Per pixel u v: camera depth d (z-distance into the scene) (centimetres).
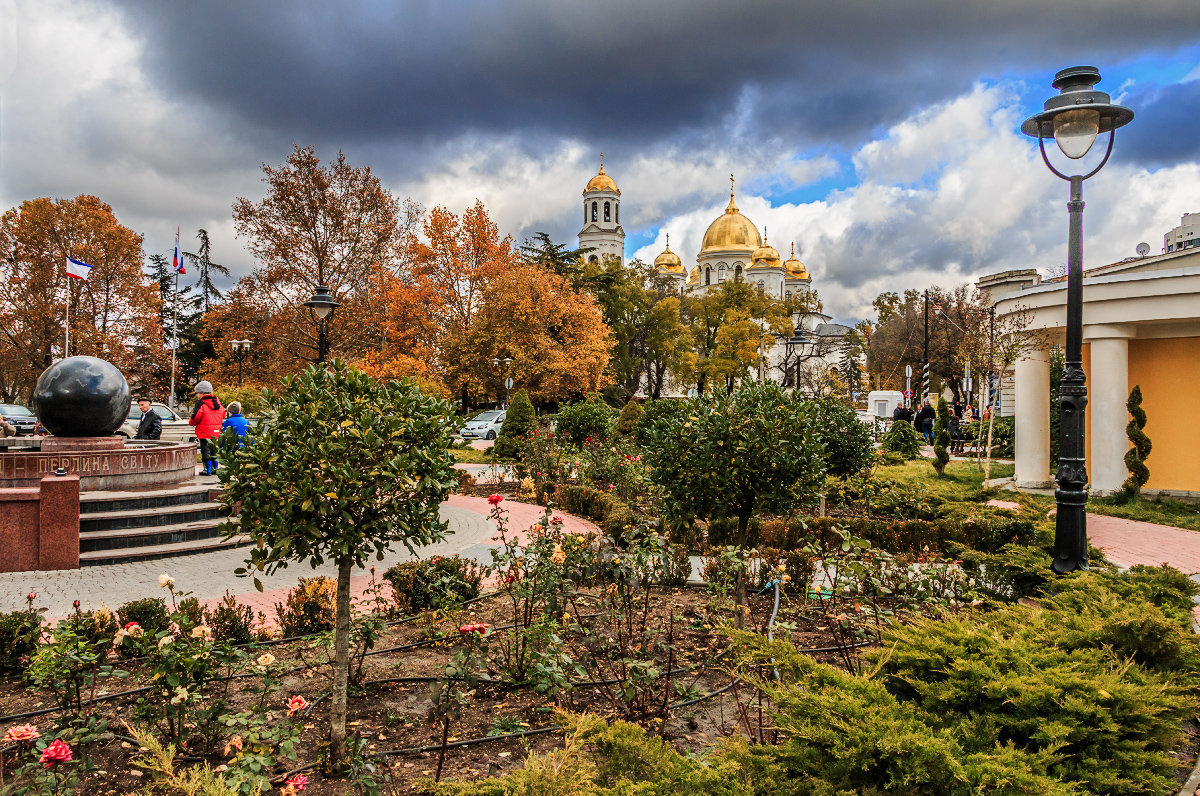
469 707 459
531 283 4253
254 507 387
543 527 638
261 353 3944
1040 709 358
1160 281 1319
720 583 645
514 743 409
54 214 3875
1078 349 698
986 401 2614
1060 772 330
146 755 382
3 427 2500
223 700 398
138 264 4141
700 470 612
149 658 396
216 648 426
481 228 4391
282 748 340
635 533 724
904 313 6128
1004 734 364
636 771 290
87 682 439
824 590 695
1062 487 697
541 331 4275
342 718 382
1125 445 1412
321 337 1672
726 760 295
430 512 412
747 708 431
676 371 5931
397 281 3797
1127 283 1360
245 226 3419
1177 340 1491
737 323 5719
